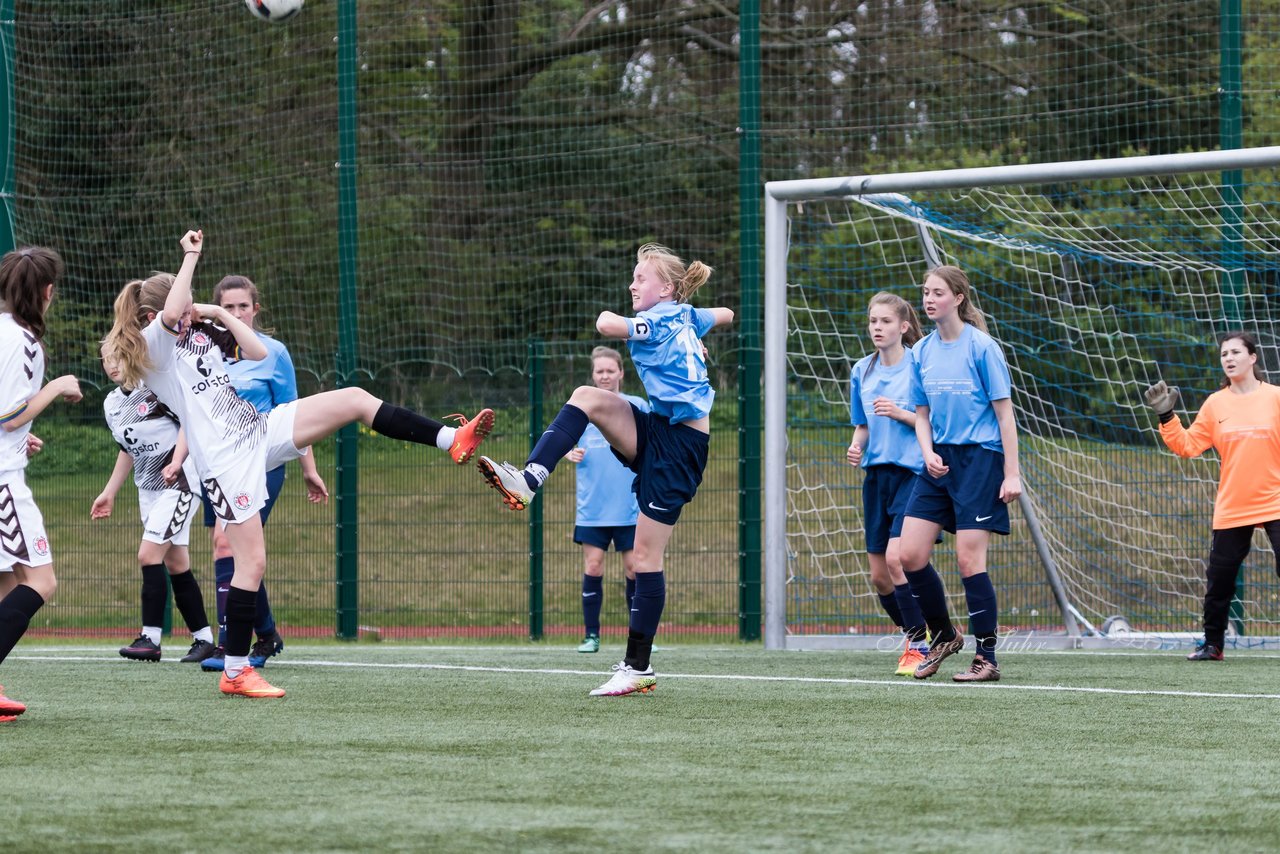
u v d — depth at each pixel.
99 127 56.25
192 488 28.08
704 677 24.48
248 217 58.75
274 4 34.72
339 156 41.72
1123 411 38.81
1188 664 28.00
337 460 41.19
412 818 11.70
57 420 46.09
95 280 52.84
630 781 13.52
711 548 40.41
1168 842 10.93
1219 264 36.12
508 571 43.38
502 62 68.69
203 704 19.95
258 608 26.45
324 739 16.30
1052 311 39.34
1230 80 37.31
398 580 41.78
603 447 33.34
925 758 15.00
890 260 42.47
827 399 38.56
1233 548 29.08
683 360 20.17
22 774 13.83
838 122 63.44
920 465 26.61
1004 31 59.00
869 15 63.09
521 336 65.94
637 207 67.44
